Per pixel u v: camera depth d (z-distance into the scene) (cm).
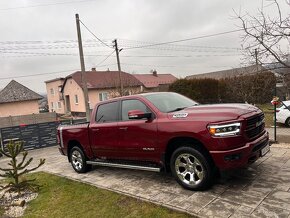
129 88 3609
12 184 624
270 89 2283
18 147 630
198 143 474
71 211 497
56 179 697
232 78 2566
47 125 1478
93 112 666
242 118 445
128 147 566
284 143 773
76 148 717
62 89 4234
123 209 468
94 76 3900
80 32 1669
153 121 521
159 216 421
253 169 556
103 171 705
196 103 609
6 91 3591
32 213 518
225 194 455
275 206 397
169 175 598
